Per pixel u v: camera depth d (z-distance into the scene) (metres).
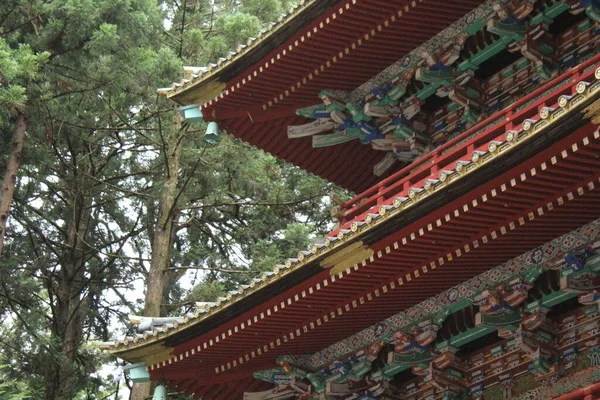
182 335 22.97
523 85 22.95
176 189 39.16
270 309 21.69
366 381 22.36
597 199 17.95
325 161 26.75
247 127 26.22
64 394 35.59
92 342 40.03
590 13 21.44
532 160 17.33
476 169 17.84
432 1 22.83
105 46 34.44
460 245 19.39
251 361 23.39
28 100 33.97
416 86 24.31
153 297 34.28
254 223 40.56
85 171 39.38
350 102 25.09
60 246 38.31
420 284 20.62
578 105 16.34
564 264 19.14
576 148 16.80
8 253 40.38
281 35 23.94
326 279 20.64
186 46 38.81
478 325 20.14
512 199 18.09
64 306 37.88
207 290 36.72
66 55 35.66
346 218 22.70
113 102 37.94
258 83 25.02
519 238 19.19
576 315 19.69
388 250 19.61
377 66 24.67
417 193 18.70
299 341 22.73
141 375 23.72
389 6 23.03
